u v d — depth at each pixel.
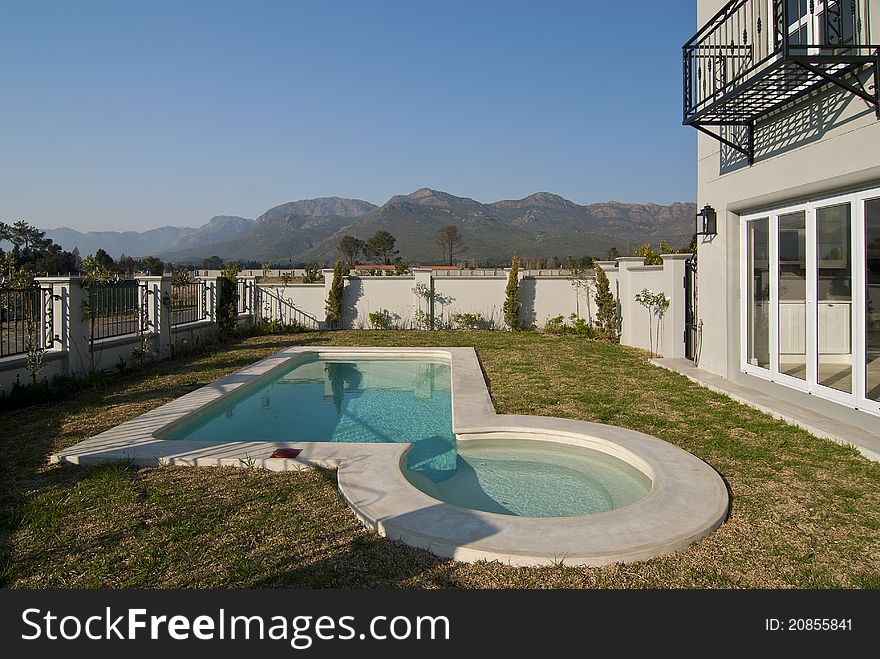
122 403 7.57
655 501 4.13
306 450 5.36
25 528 3.77
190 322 13.33
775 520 3.93
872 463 5.03
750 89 6.21
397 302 18.31
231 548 3.54
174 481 4.70
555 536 3.56
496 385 8.68
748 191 7.55
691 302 10.78
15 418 6.75
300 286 18.38
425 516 3.86
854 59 5.23
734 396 7.51
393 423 7.80
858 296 5.71
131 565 3.33
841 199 5.92
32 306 8.01
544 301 17.58
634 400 7.57
